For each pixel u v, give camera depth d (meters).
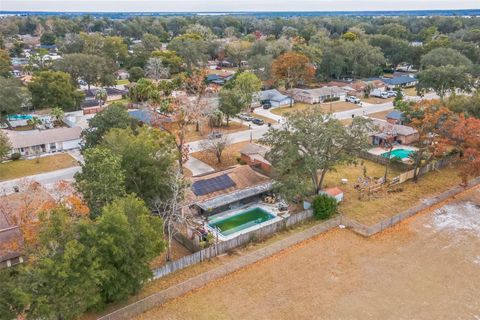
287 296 34.47
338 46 137.75
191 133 80.69
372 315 32.12
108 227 29.52
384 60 144.25
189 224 45.06
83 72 111.50
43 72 92.62
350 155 50.69
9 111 81.12
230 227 46.50
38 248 29.53
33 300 25.66
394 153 69.69
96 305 30.72
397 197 52.75
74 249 26.77
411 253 40.59
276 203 52.06
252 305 33.44
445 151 59.91
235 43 163.25
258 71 124.75
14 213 43.69
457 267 38.28
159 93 95.50
